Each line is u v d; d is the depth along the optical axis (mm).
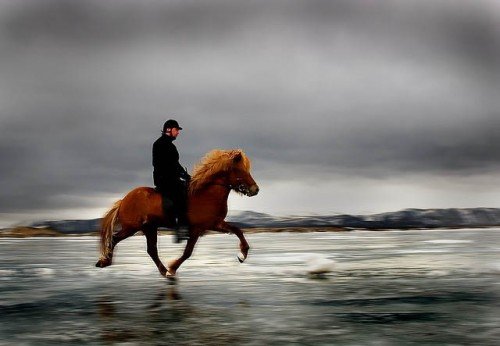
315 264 14508
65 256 24484
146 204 12297
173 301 9586
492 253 22125
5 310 8867
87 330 7312
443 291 10562
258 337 6809
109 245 12562
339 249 26875
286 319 7914
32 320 8023
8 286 11953
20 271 15547
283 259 19438
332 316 8117
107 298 10039
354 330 7172
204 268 15852
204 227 12492
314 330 7188
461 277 12898
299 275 13680
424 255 21031
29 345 6531
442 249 25875
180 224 12453
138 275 14125
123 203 12602
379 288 11047
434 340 6609
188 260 19609
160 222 12344
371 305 9023
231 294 10336
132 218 12430
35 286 11938
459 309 8633
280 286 11477
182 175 12445
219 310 8664
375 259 18766
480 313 8305
